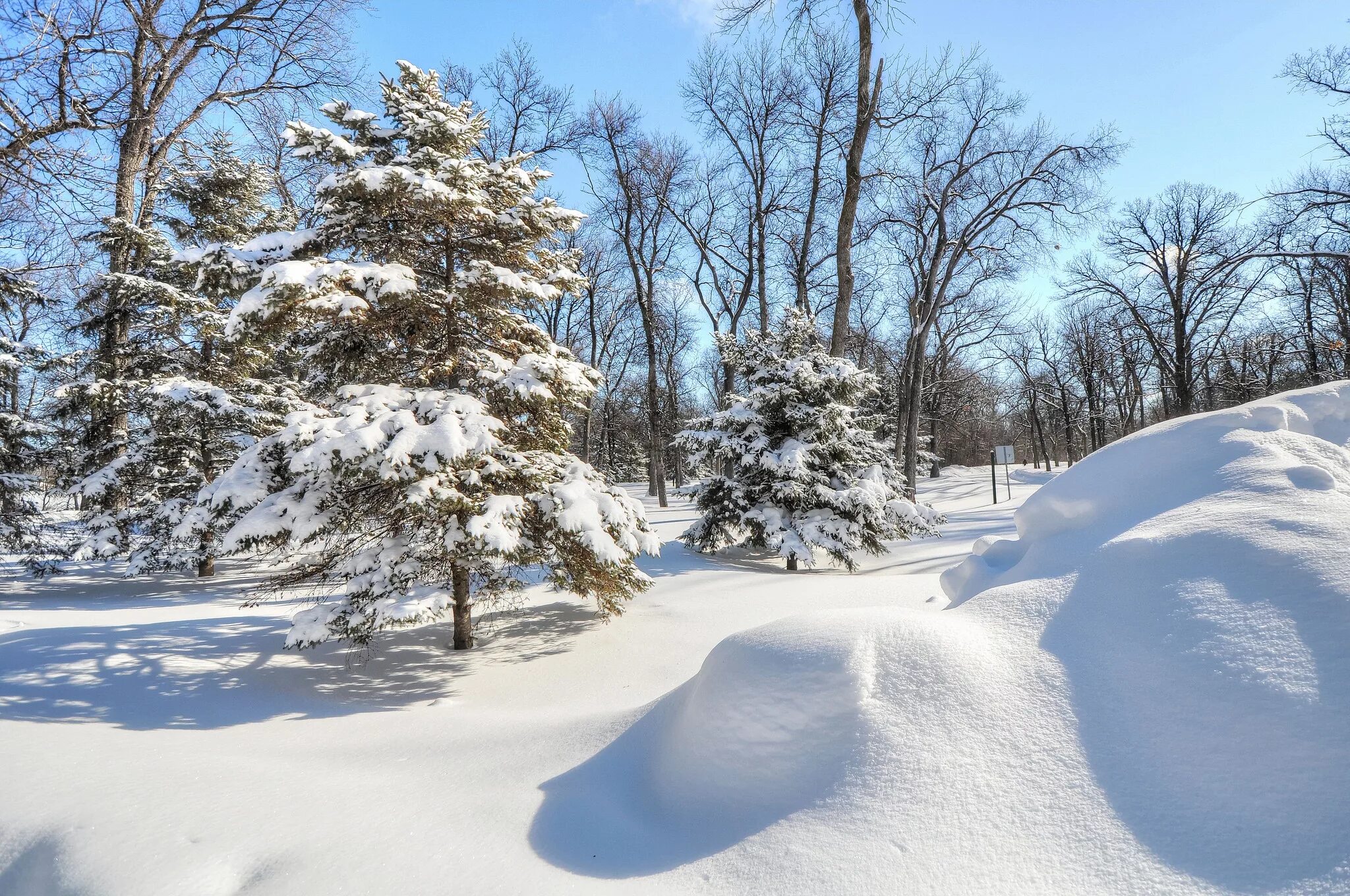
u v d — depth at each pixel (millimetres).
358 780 3662
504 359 7477
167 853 2828
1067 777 2396
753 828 2639
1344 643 2369
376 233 7570
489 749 4133
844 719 2807
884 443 14992
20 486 13469
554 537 7070
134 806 3266
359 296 6906
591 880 2529
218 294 7664
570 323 33438
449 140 7883
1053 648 2914
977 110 20734
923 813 2398
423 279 7957
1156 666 2633
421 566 6641
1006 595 3355
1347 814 1993
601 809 3105
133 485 13539
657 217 26859
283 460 6863
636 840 2818
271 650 7352
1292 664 2387
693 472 15898
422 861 2707
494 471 6789
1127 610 2922
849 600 8961
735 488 13508
